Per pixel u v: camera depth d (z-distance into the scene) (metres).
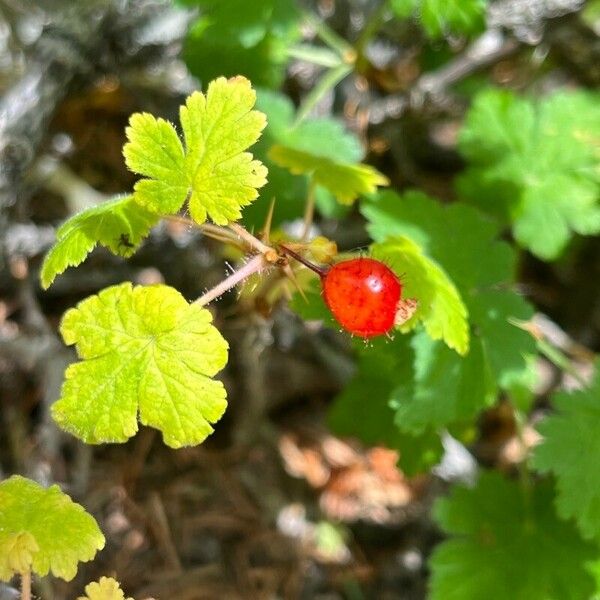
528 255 0.21
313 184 0.13
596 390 0.13
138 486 0.17
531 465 0.13
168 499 0.17
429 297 0.11
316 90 0.16
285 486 0.18
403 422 0.13
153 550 0.16
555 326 0.20
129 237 0.10
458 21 0.15
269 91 0.15
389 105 0.19
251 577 0.16
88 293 0.18
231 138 0.09
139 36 0.17
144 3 0.17
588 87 0.20
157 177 0.09
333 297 0.10
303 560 0.17
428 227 0.14
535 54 0.19
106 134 0.19
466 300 0.13
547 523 0.14
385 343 0.13
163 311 0.09
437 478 0.18
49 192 0.18
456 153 0.21
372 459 0.19
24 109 0.16
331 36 0.16
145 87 0.18
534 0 0.18
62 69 0.16
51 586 0.14
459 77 0.19
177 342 0.09
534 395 0.19
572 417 0.13
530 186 0.16
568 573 0.14
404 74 0.19
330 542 0.17
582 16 0.18
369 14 0.19
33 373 0.16
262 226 0.14
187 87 0.18
